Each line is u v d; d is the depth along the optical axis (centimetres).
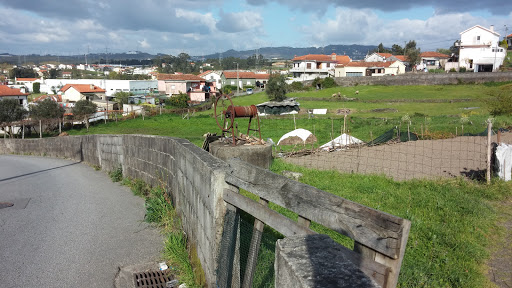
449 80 5747
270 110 4466
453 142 1416
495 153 806
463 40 7062
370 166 1058
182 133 3206
